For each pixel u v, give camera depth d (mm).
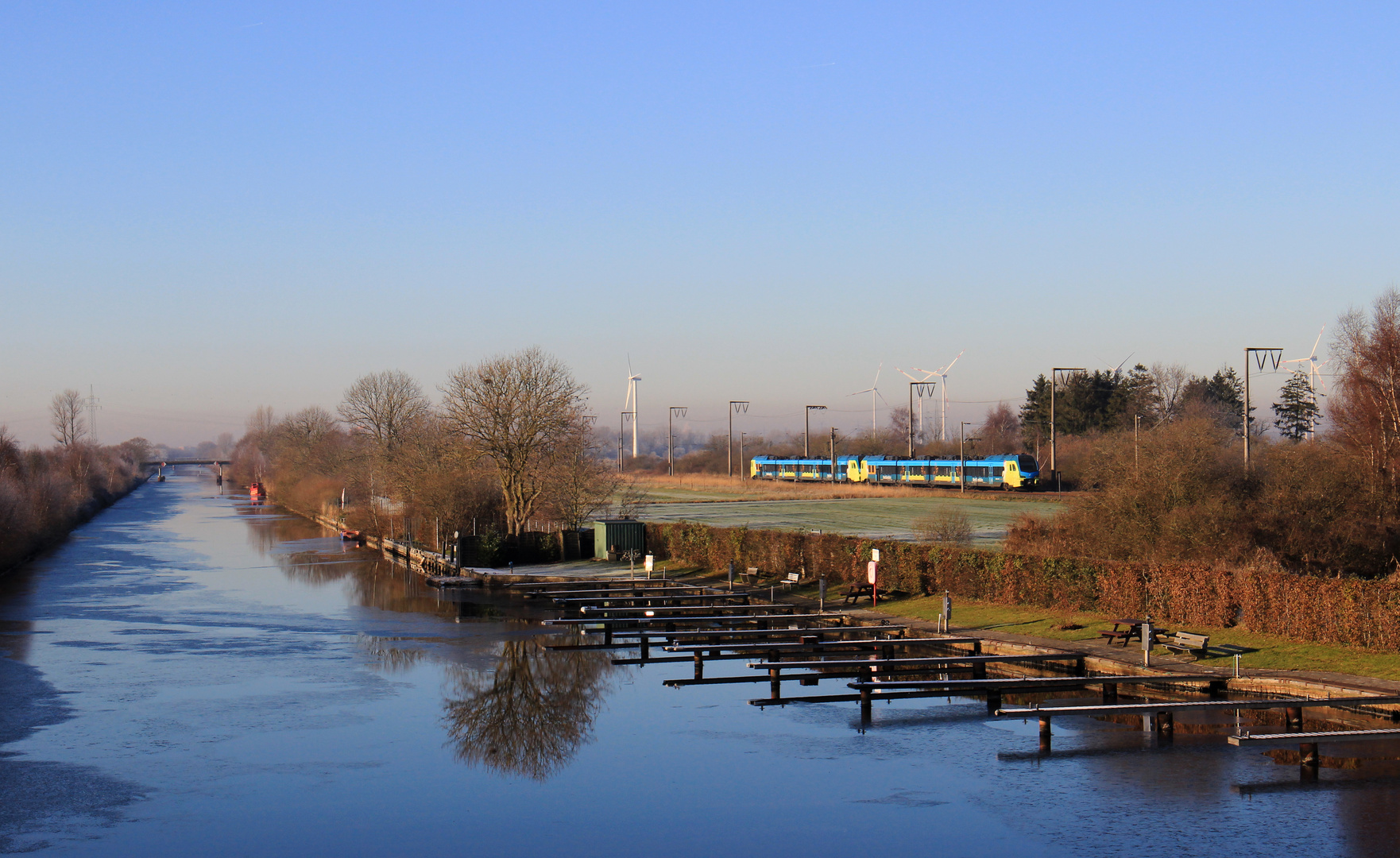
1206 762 21531
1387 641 27766
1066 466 127812
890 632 36906
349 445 127125
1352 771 20688
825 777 21078
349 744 23688
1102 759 21859
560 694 29406
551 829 18219
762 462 164125
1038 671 31359
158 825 18266
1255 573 32062
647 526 65250
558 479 67750
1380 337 55500
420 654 35406
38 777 20875
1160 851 16703
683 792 20250
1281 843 16922
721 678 31609
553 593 49344
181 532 100312
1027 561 39219
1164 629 33250
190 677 30984
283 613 45688
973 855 16750
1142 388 149000
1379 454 49312
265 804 19500
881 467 136875
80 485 124188
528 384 68062
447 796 20047
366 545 85438
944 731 24719
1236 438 117688
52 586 56094
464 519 68000
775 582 51562
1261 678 26500
